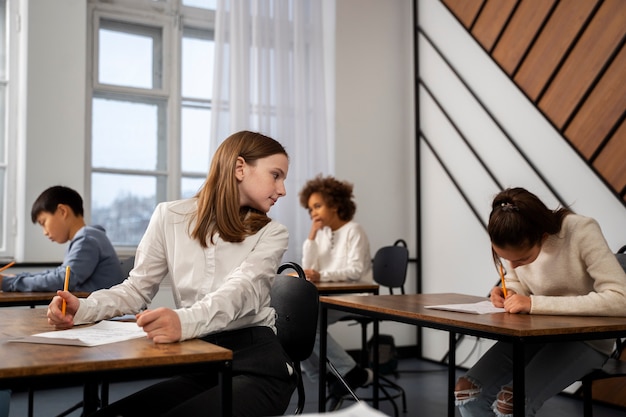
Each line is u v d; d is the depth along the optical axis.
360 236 3.56
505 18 3.74
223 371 1.04
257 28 4.04
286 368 1.32
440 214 4.37
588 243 1.86
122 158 3.94
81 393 3.37
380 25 4.67
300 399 1.63
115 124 3.92
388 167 4.65
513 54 3.68
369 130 4.59
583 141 3.21
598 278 1.81
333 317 3.29
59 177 3.61
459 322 1.66
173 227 1.49
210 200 1.45
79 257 2.63
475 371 1.90
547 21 3.47
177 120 4.07
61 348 1.06
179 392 1.34
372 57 4.62
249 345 1.36
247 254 1.44
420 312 1.86
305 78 4.26
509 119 3.75
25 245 3.50
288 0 4.17
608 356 1.83
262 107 4.04
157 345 1.09
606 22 3.12
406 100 4.74
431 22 4.49
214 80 3.89
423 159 4.56
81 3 3.69
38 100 3.57
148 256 1.51
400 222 4.68
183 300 1.46
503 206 1.84
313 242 3.69
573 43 3.29
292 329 1.64
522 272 2.05
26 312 1.68
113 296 1.45
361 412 0.64
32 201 3.53
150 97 4.02
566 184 3.35
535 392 1.79
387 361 3.79
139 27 4.01
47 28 3.60
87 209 3.80
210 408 1.16
